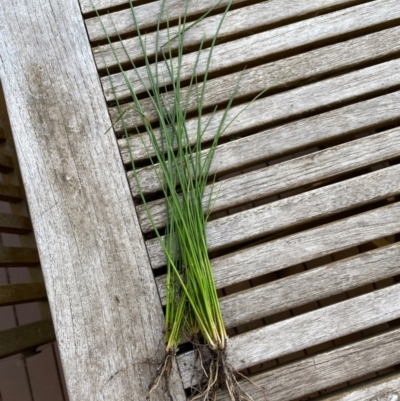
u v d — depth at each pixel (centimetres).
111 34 48
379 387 43
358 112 47
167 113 47
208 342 42
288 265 44
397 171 45
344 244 45
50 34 47
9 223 55
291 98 47
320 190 45
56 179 44
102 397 41
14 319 72
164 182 45
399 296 44
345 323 43
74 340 42
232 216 45
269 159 48
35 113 45
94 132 45
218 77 48
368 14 48
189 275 42
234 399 42
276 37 48
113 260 43
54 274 43
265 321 69
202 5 49
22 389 71
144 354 42
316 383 43
